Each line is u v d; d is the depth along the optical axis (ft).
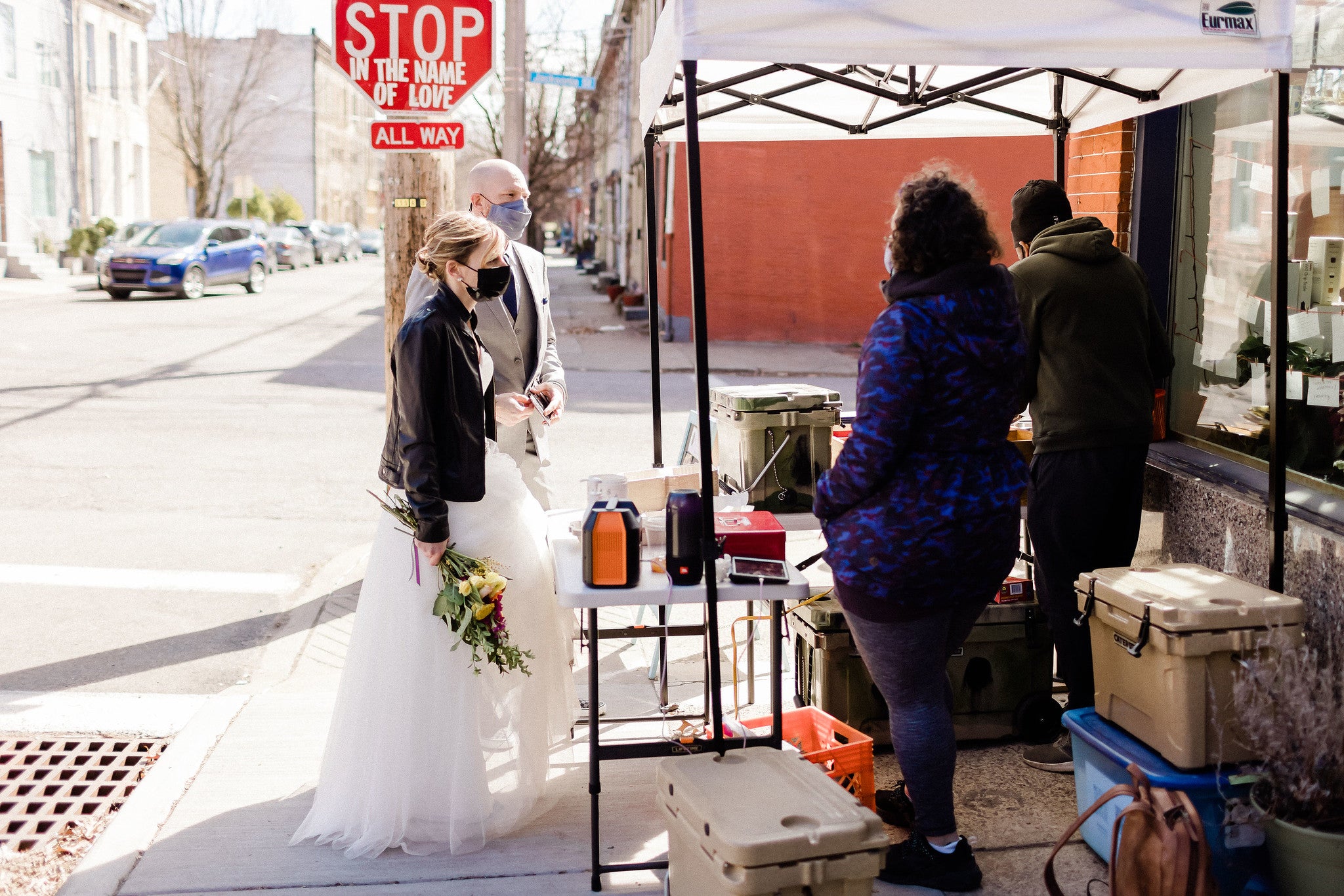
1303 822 8.74
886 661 9.62
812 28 9.32
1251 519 12.27
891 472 9.11
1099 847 10.32
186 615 17.58
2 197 88.69
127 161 114.73
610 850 10.64
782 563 9.93
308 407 35.73
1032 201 12.53
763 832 7.88
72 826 11.25
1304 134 12.80
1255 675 8.91
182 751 12.59
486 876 10.17
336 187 216.54
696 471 12.85
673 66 10.25
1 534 21.52
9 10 88.79
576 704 13.16
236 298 78.74
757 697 14.52
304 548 21.22
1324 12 12.47
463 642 10.29
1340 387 12.10
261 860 10.37
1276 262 10.71
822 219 57.11
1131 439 11.74
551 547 11.55
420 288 11.95
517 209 13.60
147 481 25.88
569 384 42.57
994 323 9.03
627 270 89.66
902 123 16.57
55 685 14.75
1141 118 15.30
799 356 53.06
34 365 42.86
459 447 10.26
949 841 9.84
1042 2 9.58
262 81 151.94
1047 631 12.80
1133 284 11.85
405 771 10.49
